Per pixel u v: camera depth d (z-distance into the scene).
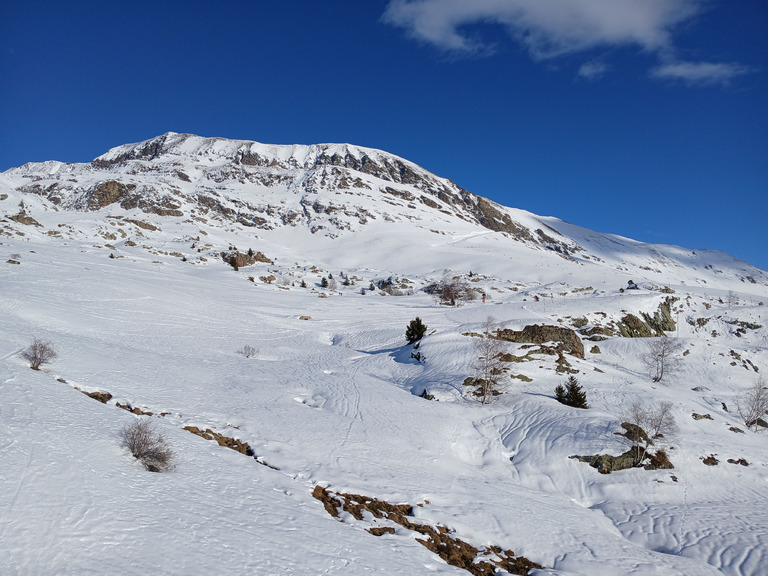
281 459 21.92
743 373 55.53
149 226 146.75
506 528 20.70
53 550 11.38
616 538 22.14
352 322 70.31
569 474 28.16
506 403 36.31
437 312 79.56
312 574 13.34
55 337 32.53
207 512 15.24
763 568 20.25
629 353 58.28
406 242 176.25
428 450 27.88
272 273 109.81
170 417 23.56
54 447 16.11
